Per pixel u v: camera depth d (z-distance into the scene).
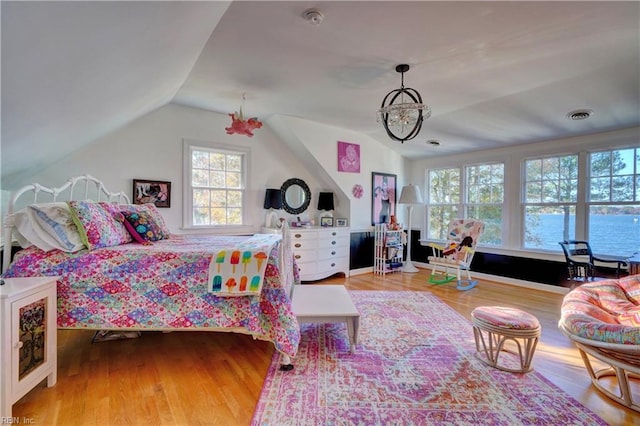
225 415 1.59
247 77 2.82
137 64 1.71
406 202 5.19
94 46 1.24
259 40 2.14
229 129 3.31
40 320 1.70
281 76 2.79
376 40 2.13
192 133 3.88
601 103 3.07
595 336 1.70
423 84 2.93
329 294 2.66
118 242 2.36
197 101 3.58
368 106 3.67
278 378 1.94
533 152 4.30
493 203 4.77
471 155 5.01
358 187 5.07
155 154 3.64
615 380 1.93
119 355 2.24
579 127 3.64
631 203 3.50
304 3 1.72
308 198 4.93
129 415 1.58
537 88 2.95
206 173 4.08
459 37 2.10
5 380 1.43
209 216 4.09
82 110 1.91
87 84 1.57
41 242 1.97
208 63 2.53
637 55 2.32
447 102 3.36
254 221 4.44
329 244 4.64
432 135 4.54
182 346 2.41
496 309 2.24
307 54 2.36
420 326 2.84
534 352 2.15
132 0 1.05
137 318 1.99
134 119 3.31
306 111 3.91
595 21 1.89
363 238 5.20
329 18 1.87
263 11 1.79
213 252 2.08
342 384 1.88
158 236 2.75
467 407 1.66
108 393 1.76
